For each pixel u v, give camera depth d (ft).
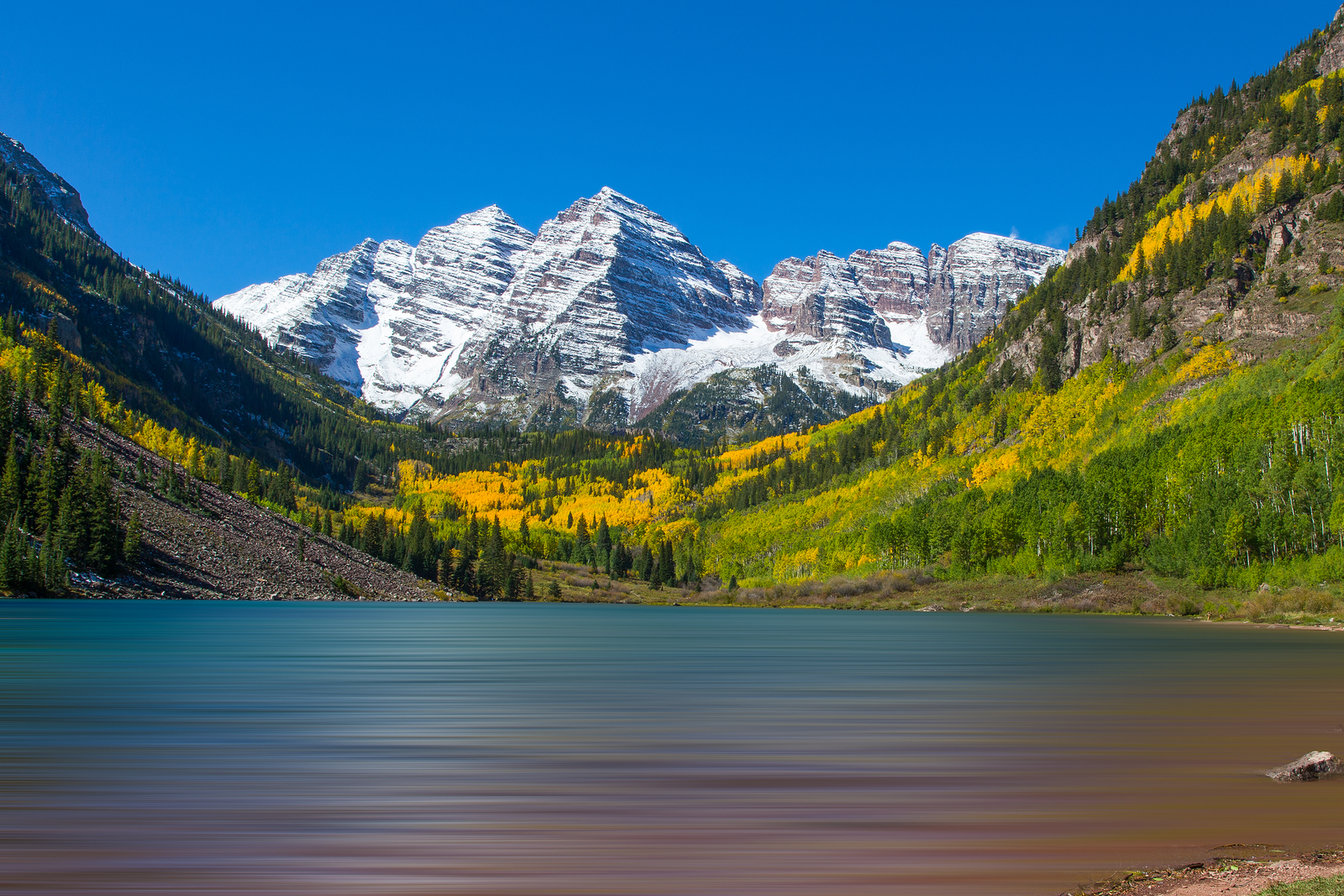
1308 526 433.07
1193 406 619.26
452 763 95.14
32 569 446.19
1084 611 499.51
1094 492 549.54
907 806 77.46
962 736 112.98
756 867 61.26
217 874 59.26
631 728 118.11
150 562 511.81
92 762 94.17
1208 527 473.26
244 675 176.86
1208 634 333.21
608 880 58.44
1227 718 128.16
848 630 370.73
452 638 298.15
